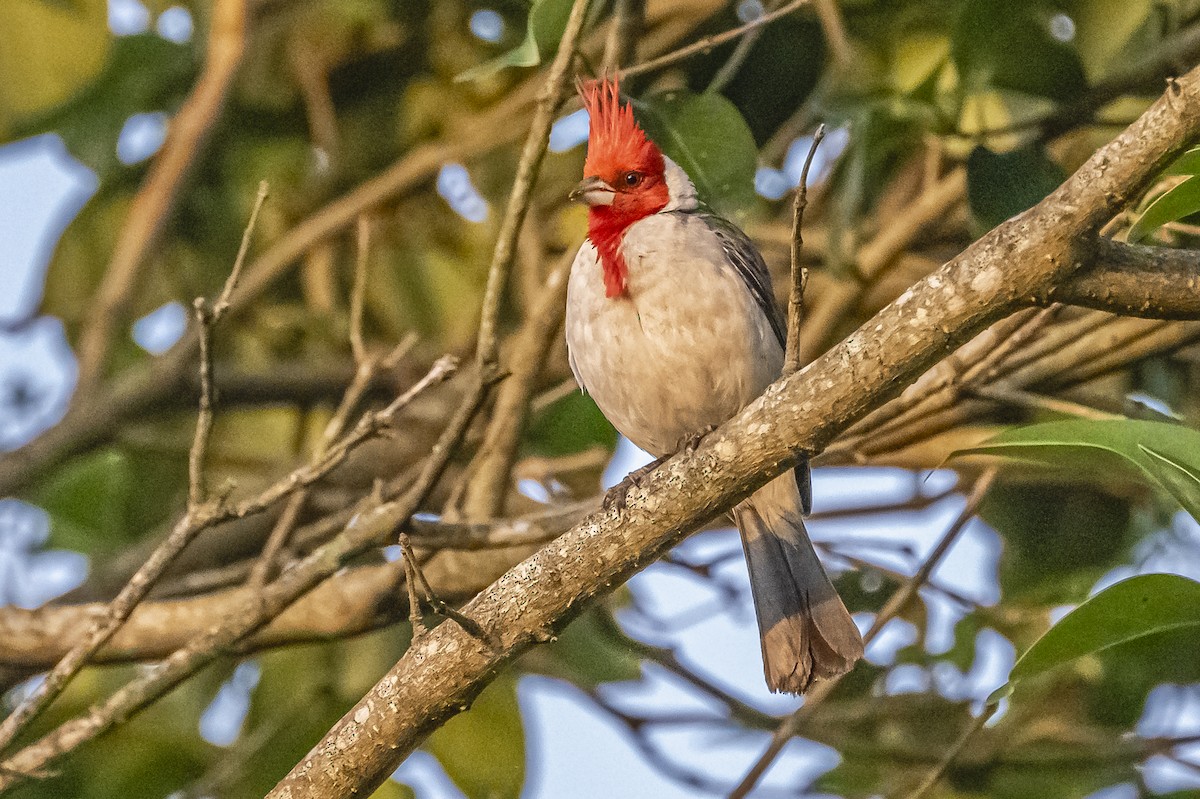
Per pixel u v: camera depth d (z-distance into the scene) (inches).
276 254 462.3
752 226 472.7
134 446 477.7
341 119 490.3
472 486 419.2
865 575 478.6
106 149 466.6
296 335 507.8
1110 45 409.1
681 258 361.4
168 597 431.8
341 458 324.2
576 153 485.1
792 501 364.5
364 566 420.5
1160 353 396.8
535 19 335.3
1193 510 245.9
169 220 436.8
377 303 488.7
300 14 468.8
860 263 434.3
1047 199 250.1
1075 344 400.8
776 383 270.5
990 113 416.5
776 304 390.9
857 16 434.0
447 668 282.7
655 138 372.8
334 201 489.1
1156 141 240.2
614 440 459.8
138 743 434.0
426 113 486.6
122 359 508.7
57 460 442.3
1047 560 440.8
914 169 475.2
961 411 417.4
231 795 418.9
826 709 455.5
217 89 432.5
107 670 447.2
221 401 472.4
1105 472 319.3
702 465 274.7
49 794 429.1
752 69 447.2
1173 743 427.5
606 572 282.0
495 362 334.0
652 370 363.6
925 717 454.6
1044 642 255.4
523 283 475.8
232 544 470.3
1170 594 249.8
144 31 466.3
